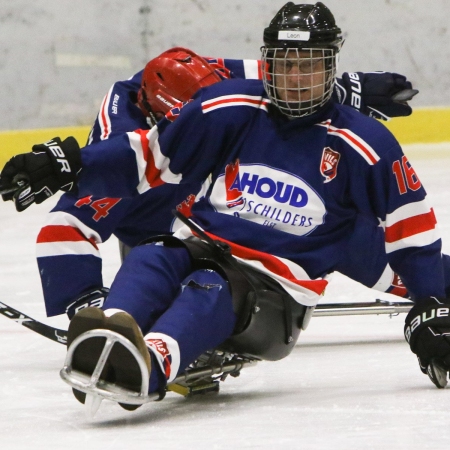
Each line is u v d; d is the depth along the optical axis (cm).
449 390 1019
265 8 3459
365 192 1016
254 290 977
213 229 1016
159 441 843
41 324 1260
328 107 1020
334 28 1012
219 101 1027
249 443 827
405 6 3522
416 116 3569
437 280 1020
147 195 1265
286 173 1008
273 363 1224
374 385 1072
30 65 3209
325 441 827
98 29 3291
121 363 846
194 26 3409
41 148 968
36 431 898
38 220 2466
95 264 1236
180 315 912
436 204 2442
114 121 1339
